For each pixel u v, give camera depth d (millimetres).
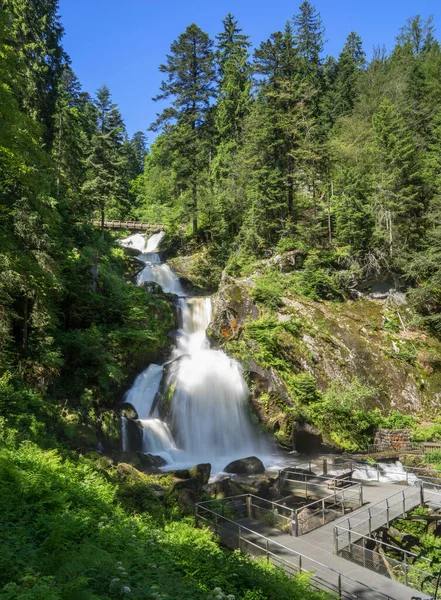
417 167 35250
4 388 16906
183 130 47750
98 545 6602
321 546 12148
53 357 19938
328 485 17734
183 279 41062
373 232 34031
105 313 26938
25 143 13836
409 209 35344
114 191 38688
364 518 14336
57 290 21891
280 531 13125
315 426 24188
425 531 15445
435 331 32250
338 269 34469
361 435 25297
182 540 9008
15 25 28500
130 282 35469
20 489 8602
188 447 23016
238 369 25891
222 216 44188
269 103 39625
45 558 5406
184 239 47312
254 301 30016
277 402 24875
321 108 58219
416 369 29375
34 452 12500
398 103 46969
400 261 32688
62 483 10094
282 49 39719
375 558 12156
